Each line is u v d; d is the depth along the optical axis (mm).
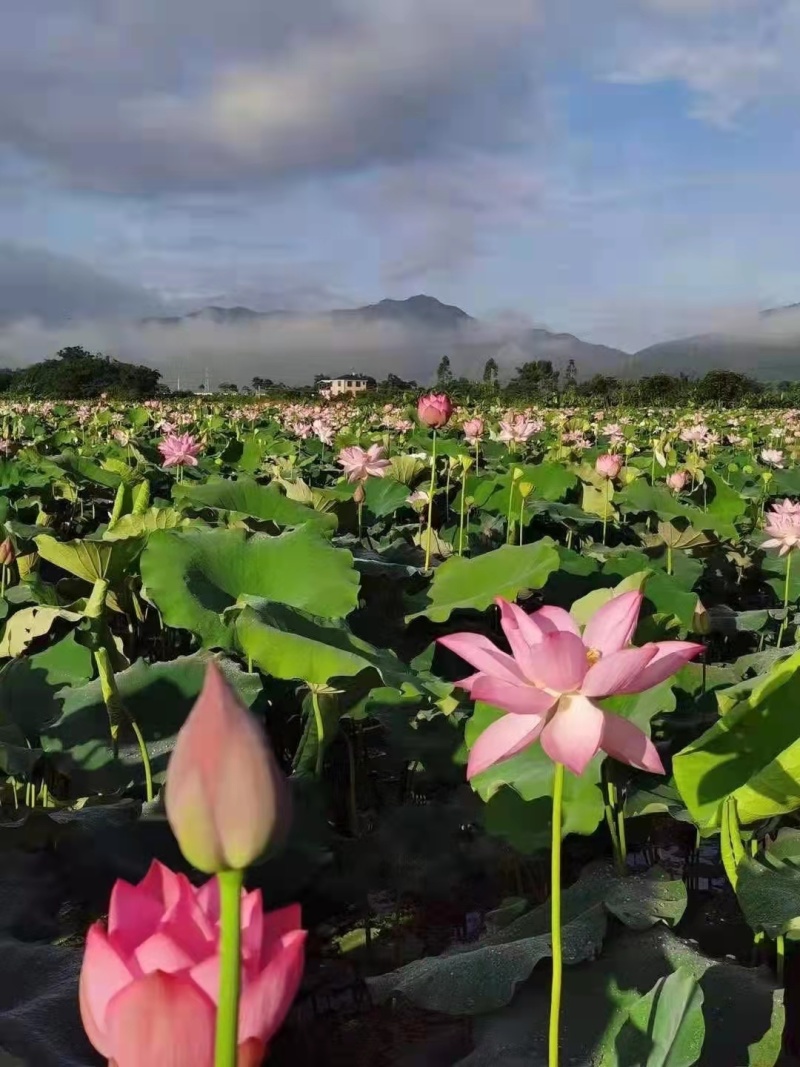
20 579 4953
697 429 13562
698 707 3320
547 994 2068
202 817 807
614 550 5879
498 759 1477
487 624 4445
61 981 2102
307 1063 2195
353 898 2828
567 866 3014
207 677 840
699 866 3072
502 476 7211
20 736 3131
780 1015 1895
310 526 3900
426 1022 2348
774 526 5000
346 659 2682
